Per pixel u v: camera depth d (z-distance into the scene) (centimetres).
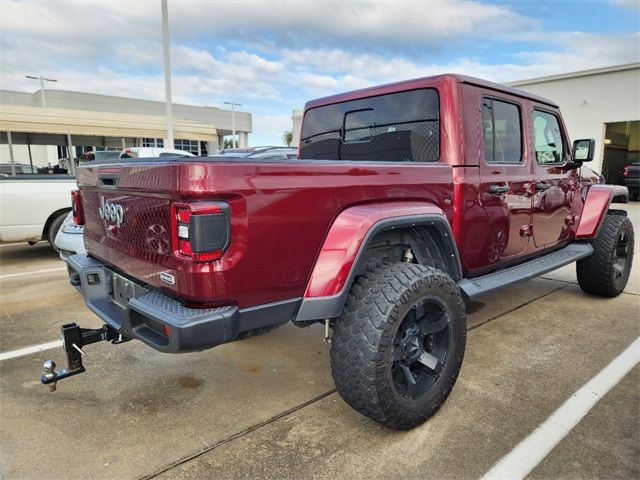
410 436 238
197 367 322
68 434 242
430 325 245
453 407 265
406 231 266
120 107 3200
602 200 434
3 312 437
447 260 276
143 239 214
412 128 312
